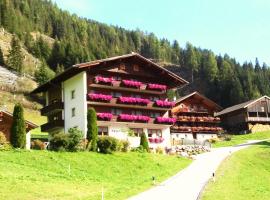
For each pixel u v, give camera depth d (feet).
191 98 335.67
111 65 218.59
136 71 226.79
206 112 336.49
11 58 479.00
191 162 182.50
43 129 227.40
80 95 209.05
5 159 129.39
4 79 428.97
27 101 404.16
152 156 174.19
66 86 222.89
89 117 170.91
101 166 145.89
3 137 150.51
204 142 259.80
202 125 336.29
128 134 214.28
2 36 579.48
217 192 109.19
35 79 472.44
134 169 151.64
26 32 653.71
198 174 147.23
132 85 219.61
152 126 226.58
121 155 164.45
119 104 215.10
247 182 139.13
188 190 112.47
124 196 100.53
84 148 162.09
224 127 394.52
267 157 214.90
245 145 269.03
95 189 107.14
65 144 155.12
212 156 205.26
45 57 586.86
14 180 102.73
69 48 587.68
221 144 284.41
